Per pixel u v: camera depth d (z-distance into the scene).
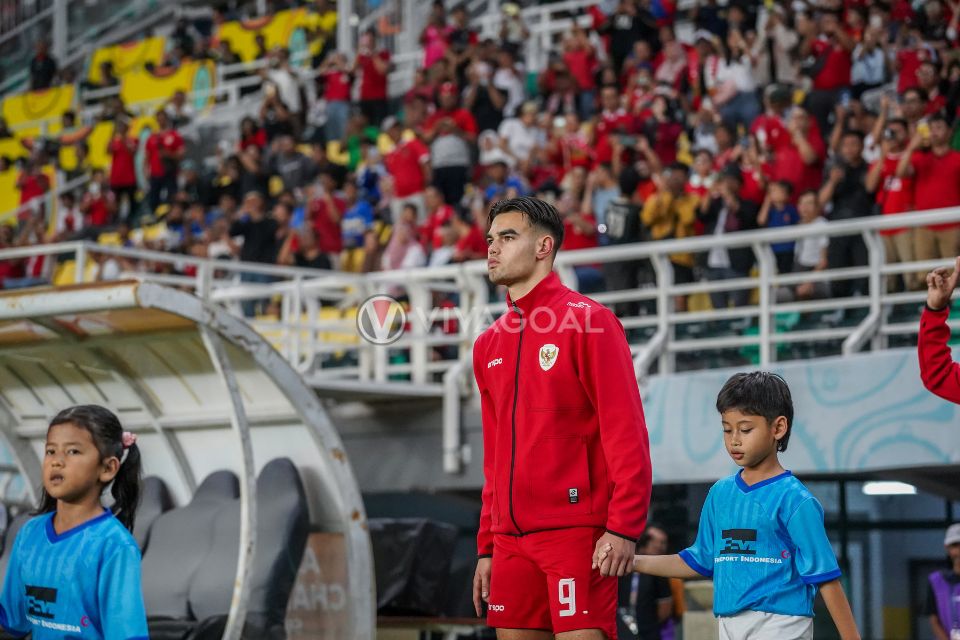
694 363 17.12
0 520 14.06
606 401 7.14
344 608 11.66
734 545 7.38
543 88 26.64
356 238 24.17
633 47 25.91
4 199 37.56
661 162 22.39
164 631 10.88
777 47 23.48
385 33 33.75
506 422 7.45
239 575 10.73
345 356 19.91
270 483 11.85
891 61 22.31
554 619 7.18
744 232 17.00
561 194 21.30
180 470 12.75
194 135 35.22
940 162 16.42
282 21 37.66
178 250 27.69
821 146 19.48
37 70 40.28
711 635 11.62
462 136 25.33
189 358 11.73
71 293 10.68
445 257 21.28
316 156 27.58
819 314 16.67
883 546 20.00
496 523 7.46
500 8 32.47
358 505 11.73
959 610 13.46
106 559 6.94
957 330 15.08
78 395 12.89
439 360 18.83
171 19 40.94
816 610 20.53
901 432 13.90
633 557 7.00
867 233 15.09
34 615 7.07
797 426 14.65
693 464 15.17
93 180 33.06
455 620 13.80
